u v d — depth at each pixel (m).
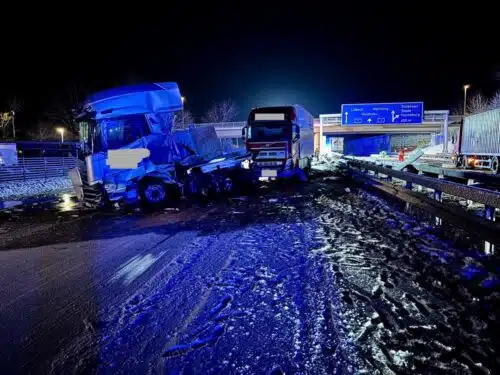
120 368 2.96
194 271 5.15
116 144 11.85
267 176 15.81
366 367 2.82
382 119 47.62
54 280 5.13
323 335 3.27
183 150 13.20
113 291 4.59
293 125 16.09
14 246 7.43
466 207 9.15
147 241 7.20
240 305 3.95
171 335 3.41
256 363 2.92
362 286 4.32
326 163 39.53
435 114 53.50
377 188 13.12
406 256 5.38
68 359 3.12
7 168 29.09
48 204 15.01
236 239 6.86
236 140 62.41
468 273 4.57
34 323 3.80
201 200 12.94
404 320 3.50
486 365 2.81
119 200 12.28
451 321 3.46
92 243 7.30
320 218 8.47
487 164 25.52
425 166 13.99
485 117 25.39
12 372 2.97
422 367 2.80
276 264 5.23
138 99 11.76
